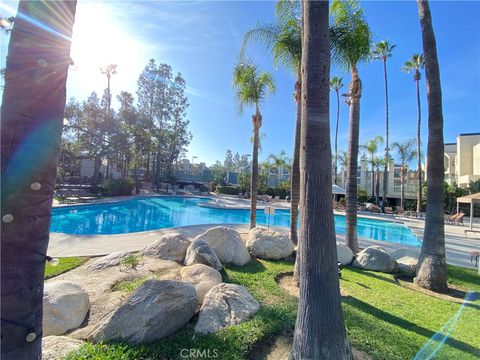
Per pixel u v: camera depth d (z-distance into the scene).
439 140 6.10
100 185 24.16
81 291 3.66
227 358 2.64
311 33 2.71
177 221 16.81
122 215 17.53
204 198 30.06
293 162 8.63
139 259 5.84
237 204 24.52
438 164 6.10
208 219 18.16
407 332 3.65
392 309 4.46
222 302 3.61
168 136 35.03
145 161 38.50
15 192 1.31
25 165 1.33
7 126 1.32
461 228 16.31
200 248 5.59
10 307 1.30
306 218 2.66
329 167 2.70
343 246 7.45
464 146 28.61
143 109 34.72
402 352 3.08
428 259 5.95
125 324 2.91
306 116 2.71
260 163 40.97
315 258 2.59
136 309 3.03
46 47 1.42
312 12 2.71
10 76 1.35
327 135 2.70
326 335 2.48
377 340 3.30
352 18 7.01
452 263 7.95
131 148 27.84
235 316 3.43
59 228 12.94
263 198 31.61
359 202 30.70
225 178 49.09
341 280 5.88
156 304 3.10
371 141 32.31
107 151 24.28
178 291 3.37
